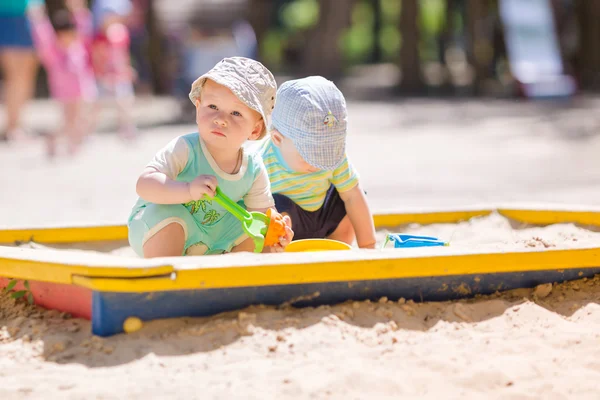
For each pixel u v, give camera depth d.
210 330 4.71
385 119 23.19
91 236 6.79
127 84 19.02
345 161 6.38
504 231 7.03
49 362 4.50
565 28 33.91
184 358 4.48
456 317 5.05
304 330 4.75
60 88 16.86
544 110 24.52
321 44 34.75
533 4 29.11
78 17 17.98
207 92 5.59
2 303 5.37
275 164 6.43
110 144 18.86
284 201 6.39
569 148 16.86
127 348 4.57
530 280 5.47
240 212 5.55
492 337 4.78
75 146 17.06
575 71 31.19
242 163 5.82
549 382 4.20
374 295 5.17
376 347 4.64
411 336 4.82
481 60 31.81
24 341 4.74
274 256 5.01
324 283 5.05
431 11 48.88
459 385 4.21
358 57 53.66
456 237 6.98
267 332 4.70
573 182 12.54
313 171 6.32
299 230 6.45
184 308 4.86
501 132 19.83
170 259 4.84
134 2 34.22
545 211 7.20
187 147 5.62
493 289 5.41
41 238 6.65
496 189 12.02
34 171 14.85
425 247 5.39
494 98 29.09
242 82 5.53
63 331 4.86
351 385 4.15
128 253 6.72
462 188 12.19
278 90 6.29
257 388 4.12
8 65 18.77
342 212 6.66
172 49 32.34
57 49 16.89
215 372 4.31
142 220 5.54
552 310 5.22
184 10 23.47
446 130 20.52
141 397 4.03
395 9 53.28
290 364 4.39
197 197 5.32
